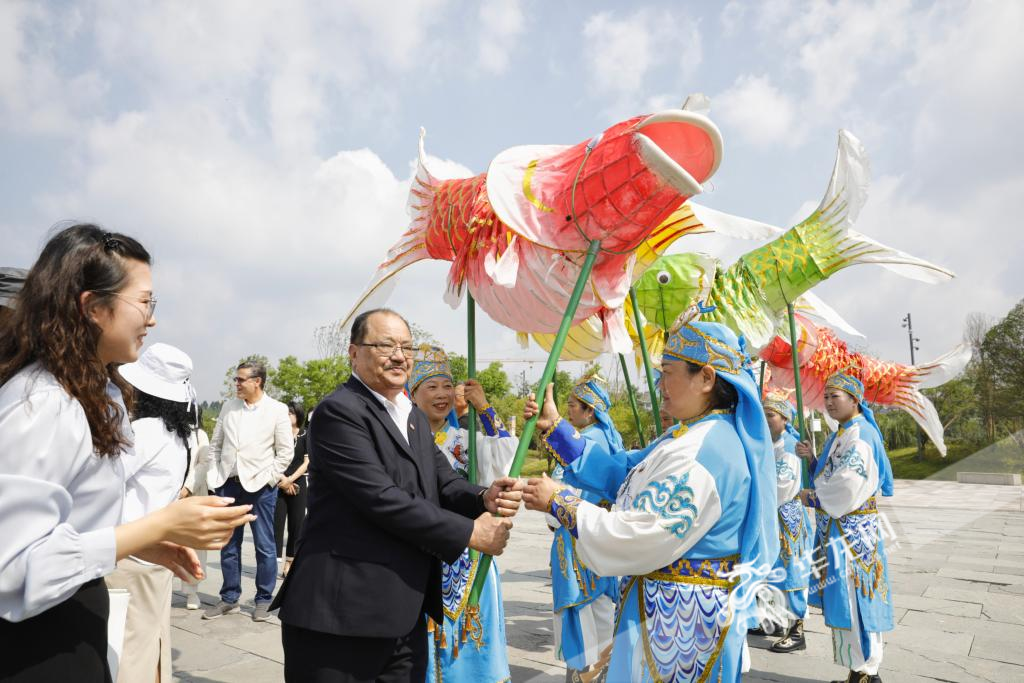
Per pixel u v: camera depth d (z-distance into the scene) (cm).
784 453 442
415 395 355
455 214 287
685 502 187
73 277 154
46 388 147
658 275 387
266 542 528
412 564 218
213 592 611
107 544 144
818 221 379
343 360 3195
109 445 158
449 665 305
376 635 206
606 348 252
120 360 166
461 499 248
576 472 272
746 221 302
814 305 458
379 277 331
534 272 243
